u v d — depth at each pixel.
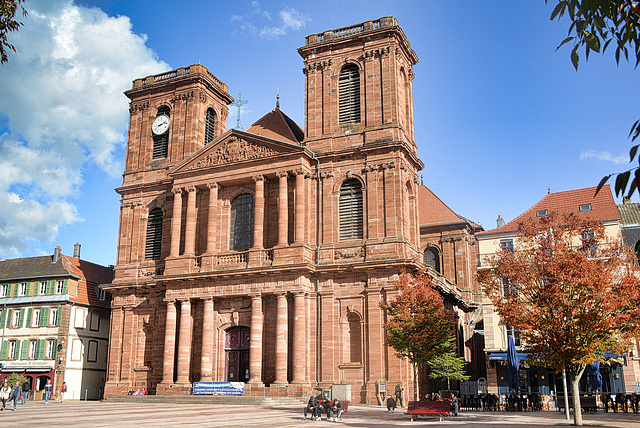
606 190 49.97
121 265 53.59
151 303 51.31
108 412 33.19
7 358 62.28
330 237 45.34
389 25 47.16
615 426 23.81
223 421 26.94
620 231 46.25
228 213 49.34
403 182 44.97
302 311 43.28
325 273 44.25
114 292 53.19
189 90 55.38
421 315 35.69
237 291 45.34
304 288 43.66
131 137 57.31
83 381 61.94
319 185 46.72
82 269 66.56
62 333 60.47
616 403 34.59
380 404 39.72
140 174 55.31
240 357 45.78
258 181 47.19
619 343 27.44
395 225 43.41
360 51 48.34
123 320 52.31
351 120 47.66
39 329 61.69
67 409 36.66
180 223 49.66
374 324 41.88
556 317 26.72
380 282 42.41
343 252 44.59
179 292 47.53
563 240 28.98
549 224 29.48
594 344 25.44
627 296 25.89
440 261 67.00
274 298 44.78
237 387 42.38
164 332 49.66
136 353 50.84
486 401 37.62
